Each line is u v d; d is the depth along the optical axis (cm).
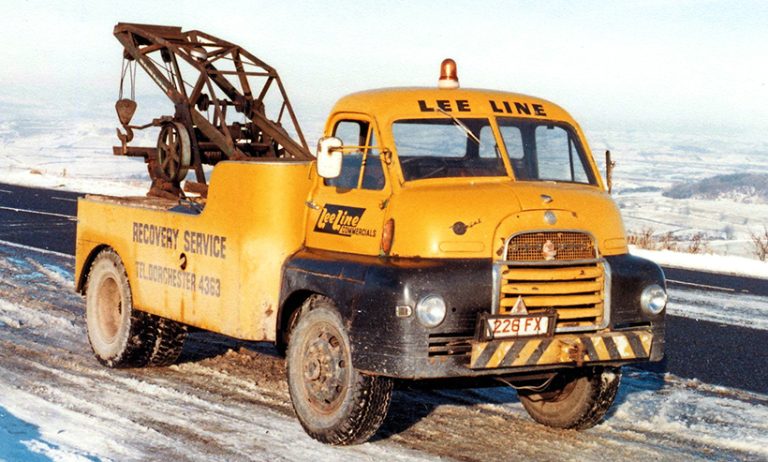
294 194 750
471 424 746
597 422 730
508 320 625
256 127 1136
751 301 1424
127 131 1083
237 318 760
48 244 1839
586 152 765
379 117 707
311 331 699
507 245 636
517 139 734
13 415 730
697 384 899
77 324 1130
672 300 1420
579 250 661
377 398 657
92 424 715
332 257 699
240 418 746
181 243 832
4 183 3488
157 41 1131
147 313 900
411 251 646
